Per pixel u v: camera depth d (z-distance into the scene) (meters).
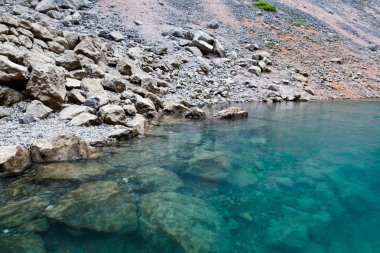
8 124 7.82
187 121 11.36
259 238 4.14
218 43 21.75
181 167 6.62
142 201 4.95
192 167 6.65
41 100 9.12
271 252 3.86
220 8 30.72
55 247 3.70
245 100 16.92
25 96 9.24
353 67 25.27
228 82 18.39
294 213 4.86
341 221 4.66
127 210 4.60
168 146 8.12
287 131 10.24
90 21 20.28
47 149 6.47
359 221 4.66
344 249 3.98
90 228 4.11
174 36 22.06
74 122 8.68
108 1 25.48
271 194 5.50
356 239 4.21
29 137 7.17
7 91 8.77
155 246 3.81
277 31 28.00
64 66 11.73
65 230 4.04
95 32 18.52
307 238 4.20
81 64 12.42
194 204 4.98
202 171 6.44
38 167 6.16
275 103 16.75
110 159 6.91
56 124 8.47
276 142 8.88
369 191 5.70
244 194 5.47
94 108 9.84
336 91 21.02
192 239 4.01
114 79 12.02
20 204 4.68
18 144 6.71
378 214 4.88
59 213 4.43
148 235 4.02
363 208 5.06
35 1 19.77
